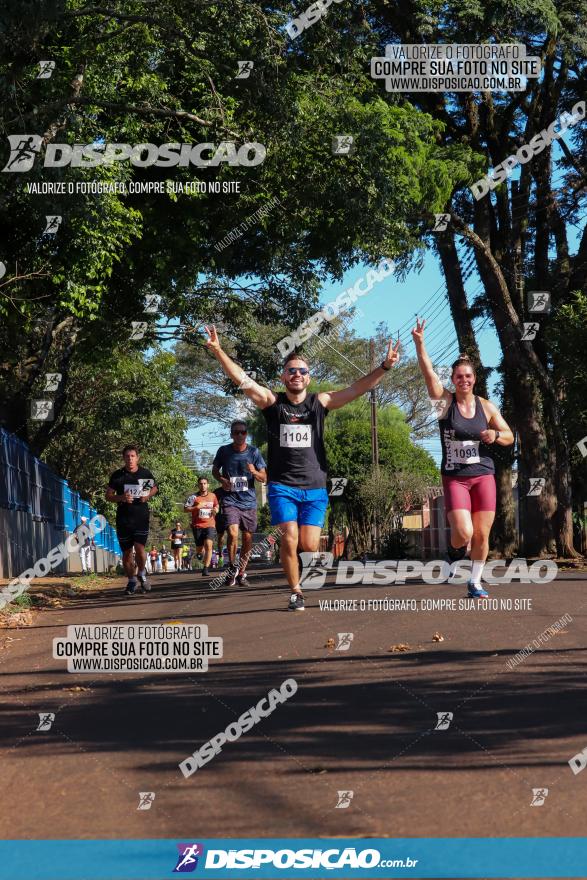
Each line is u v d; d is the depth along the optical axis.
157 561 58.69
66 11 14.41
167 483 55.25
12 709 5.95
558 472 24.03
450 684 6.21
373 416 42.12
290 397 9.95
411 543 38.28
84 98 15.61
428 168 20.44
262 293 25.12
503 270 26.03
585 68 25.30
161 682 6.70
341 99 17.84
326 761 4.50
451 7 21.62
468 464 10.30
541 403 25.66
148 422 42.66
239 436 15.34
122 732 5.23
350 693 6.02
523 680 6.27
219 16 14.66
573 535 25.16
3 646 8.91
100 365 27.25
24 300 17.70
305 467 10.06
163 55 18.17
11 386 26.08
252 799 3.99
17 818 3.88
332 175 18.88
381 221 19.06
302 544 10.39
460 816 3.71
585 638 8.09
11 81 14.52
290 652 7.77
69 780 4.37
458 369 10.19
